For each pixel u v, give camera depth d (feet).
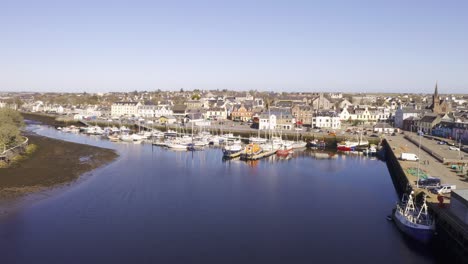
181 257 153.38
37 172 282.36
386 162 380.78
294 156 412.98
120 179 277.44
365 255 158.61
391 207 222.07
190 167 333.21
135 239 169.48
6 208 205.16
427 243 167.43
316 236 177.27
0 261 147.33
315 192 253.85
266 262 150.92
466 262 148.77
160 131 591.78
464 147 391.45
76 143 453.17
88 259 150.20
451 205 174.29
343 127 626.64
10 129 345.51
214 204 222.28
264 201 230.27
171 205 218.18
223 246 164.45
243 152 389.39
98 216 197.06
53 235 171.94
